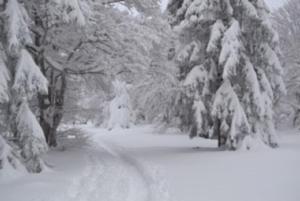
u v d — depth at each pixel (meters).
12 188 9.35
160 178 10.97
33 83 10.41
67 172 11.84
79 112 19.55
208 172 11.34
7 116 10.91
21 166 10.92
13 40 9.70
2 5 10.48
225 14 17.17
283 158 13.77
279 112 36.56
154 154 16.81
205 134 18.62
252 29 17.12
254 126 17.53
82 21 10.77
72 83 18.80
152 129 37.06
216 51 16.81
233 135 16.34
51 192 9.04
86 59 16.41
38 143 10.81
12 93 10.67
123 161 15.83
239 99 17.41
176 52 18.55
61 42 15.16
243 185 9.30
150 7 17.23
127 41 15.95
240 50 16.70
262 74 17.77
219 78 17.61
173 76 19.31
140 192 9.59
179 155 15.78
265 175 10.46
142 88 31.38
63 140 18.92
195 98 17.25
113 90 19.62
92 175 11.90
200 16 16.62
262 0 17.09
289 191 8.44
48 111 16.39
